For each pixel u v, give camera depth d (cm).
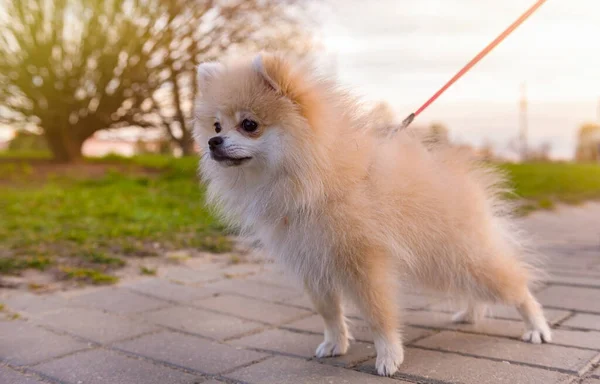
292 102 74
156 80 321
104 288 117
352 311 102
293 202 74
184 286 119
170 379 76
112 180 278
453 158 86
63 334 92
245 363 81
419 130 90
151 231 167
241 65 80
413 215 78
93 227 168
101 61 304
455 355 81
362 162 76
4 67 291
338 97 78
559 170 429
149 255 143
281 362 81
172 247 151
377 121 83
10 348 86
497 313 99
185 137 354
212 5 305
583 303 104
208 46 315
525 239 95
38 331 93
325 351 83
